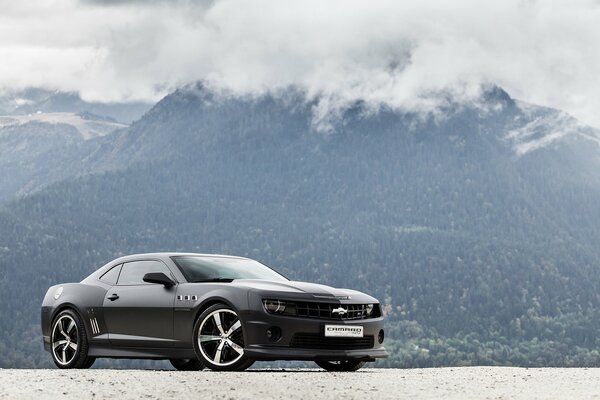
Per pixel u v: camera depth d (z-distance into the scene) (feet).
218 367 37.40
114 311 40.73
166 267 40.52
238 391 28.55
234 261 42.45
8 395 27.30
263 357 36.78
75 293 42.39
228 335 37.50
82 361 41.63
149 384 30.58
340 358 38.17
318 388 29.73
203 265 40.75
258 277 40.81
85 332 41.65
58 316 42.88
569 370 41.60
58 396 27.17
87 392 28.22
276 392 28.40
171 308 38.91
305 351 37.29
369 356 39.34
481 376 36.78
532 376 36.81
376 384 31.58
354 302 39.37
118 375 34.17
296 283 39.86
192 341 38.19
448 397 27.61
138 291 40.34
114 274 42.04
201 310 38.52
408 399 26.89
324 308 38.17
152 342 39.40
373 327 39.83
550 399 27.04
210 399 26.76
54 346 42.88
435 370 42.86
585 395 28.07
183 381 31.55
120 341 40.40
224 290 37.86
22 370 38.24
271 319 37.04
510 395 28.30
